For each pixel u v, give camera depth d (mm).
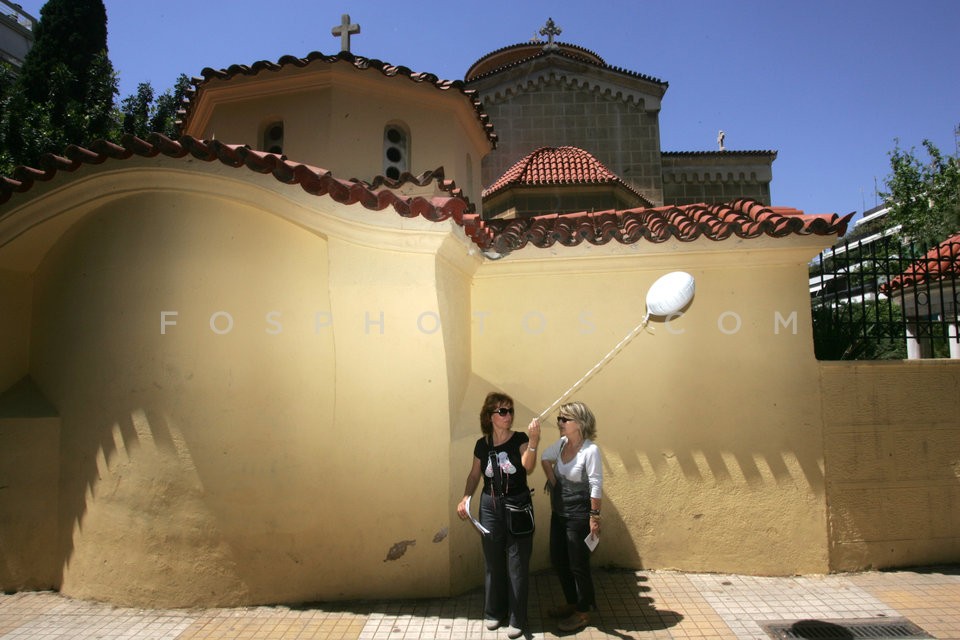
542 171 13250
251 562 4793
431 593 4879
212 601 4730
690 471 5504
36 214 5094
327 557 4891
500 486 4320
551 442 5605
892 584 5141
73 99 12328
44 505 5207
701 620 4516
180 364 4859
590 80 16156
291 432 4906
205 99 7633
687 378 5586
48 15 13031
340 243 4910
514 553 4250
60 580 5125
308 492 4891
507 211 12898
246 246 4973
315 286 5039
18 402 5352
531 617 4605
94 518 4941
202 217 4980
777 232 5281
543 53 15992
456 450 5016
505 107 16188
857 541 5438
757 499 5426
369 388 4945
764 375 5508
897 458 5516
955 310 6191
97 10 13508
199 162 4676
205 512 4754
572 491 4406
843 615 4570
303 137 7230
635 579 5301
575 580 4395
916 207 17047
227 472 4797
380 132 7453
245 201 4824
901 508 5500
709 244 5473
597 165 13539
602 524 5555
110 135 12664
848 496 5449
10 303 5594
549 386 5777
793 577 5332
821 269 6516
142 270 4984
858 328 6238
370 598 4871
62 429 5242
